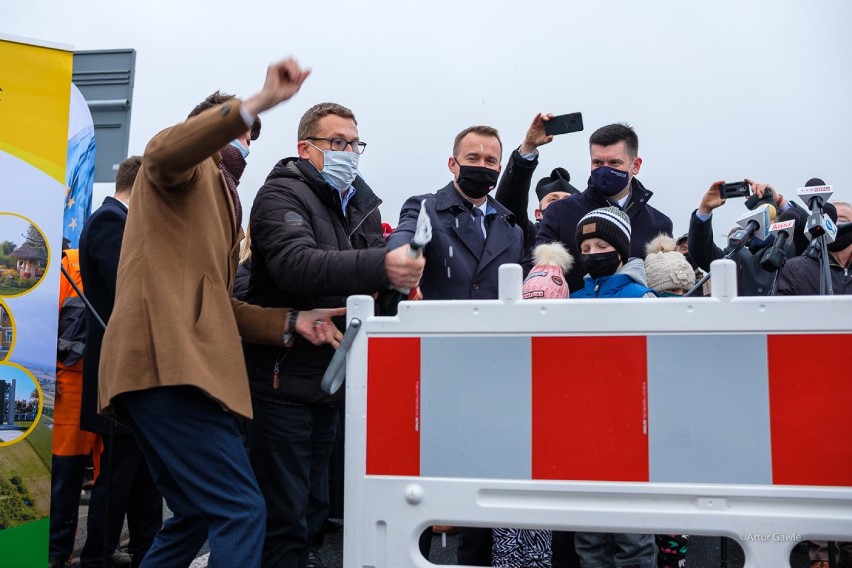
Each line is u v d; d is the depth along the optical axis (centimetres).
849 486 240
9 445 376
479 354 257
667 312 249
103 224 449
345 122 370
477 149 411
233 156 345
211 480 295
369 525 260
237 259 330
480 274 412
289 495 345
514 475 253
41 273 384
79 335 488
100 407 305
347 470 262
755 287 550
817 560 443
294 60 279
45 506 385
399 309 262
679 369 248
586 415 251
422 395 259
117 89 673
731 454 245
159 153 288
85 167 625
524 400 254
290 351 346
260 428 347
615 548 375
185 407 294
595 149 465
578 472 250
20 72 379
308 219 351
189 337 293
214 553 290
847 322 242
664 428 247
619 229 373
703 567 517
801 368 243
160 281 296
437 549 545
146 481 461
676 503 247
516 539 382
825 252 423
